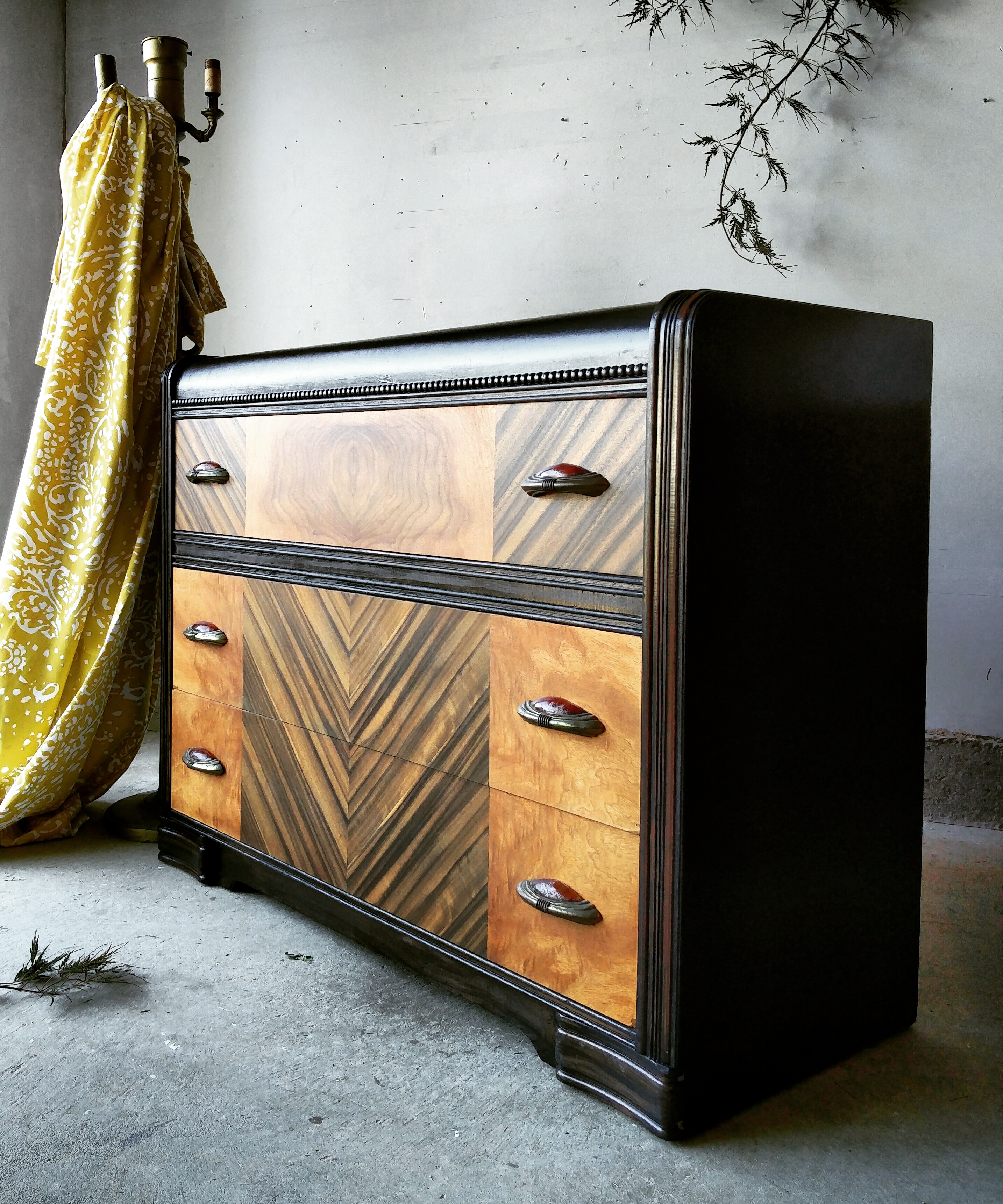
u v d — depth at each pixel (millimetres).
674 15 2689
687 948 1295
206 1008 1650
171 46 2490
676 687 1264
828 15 2477
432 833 1652
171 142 2439
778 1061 1433
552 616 1432
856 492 1447
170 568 2244
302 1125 1351
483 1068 1494
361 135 3162
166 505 2240
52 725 2389
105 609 2424
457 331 1570
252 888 2117
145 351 2402
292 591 1894
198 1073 1466
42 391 2369
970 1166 1288
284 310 3355
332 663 1818
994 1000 1704
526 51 2895
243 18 3314
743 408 1289
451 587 1587
